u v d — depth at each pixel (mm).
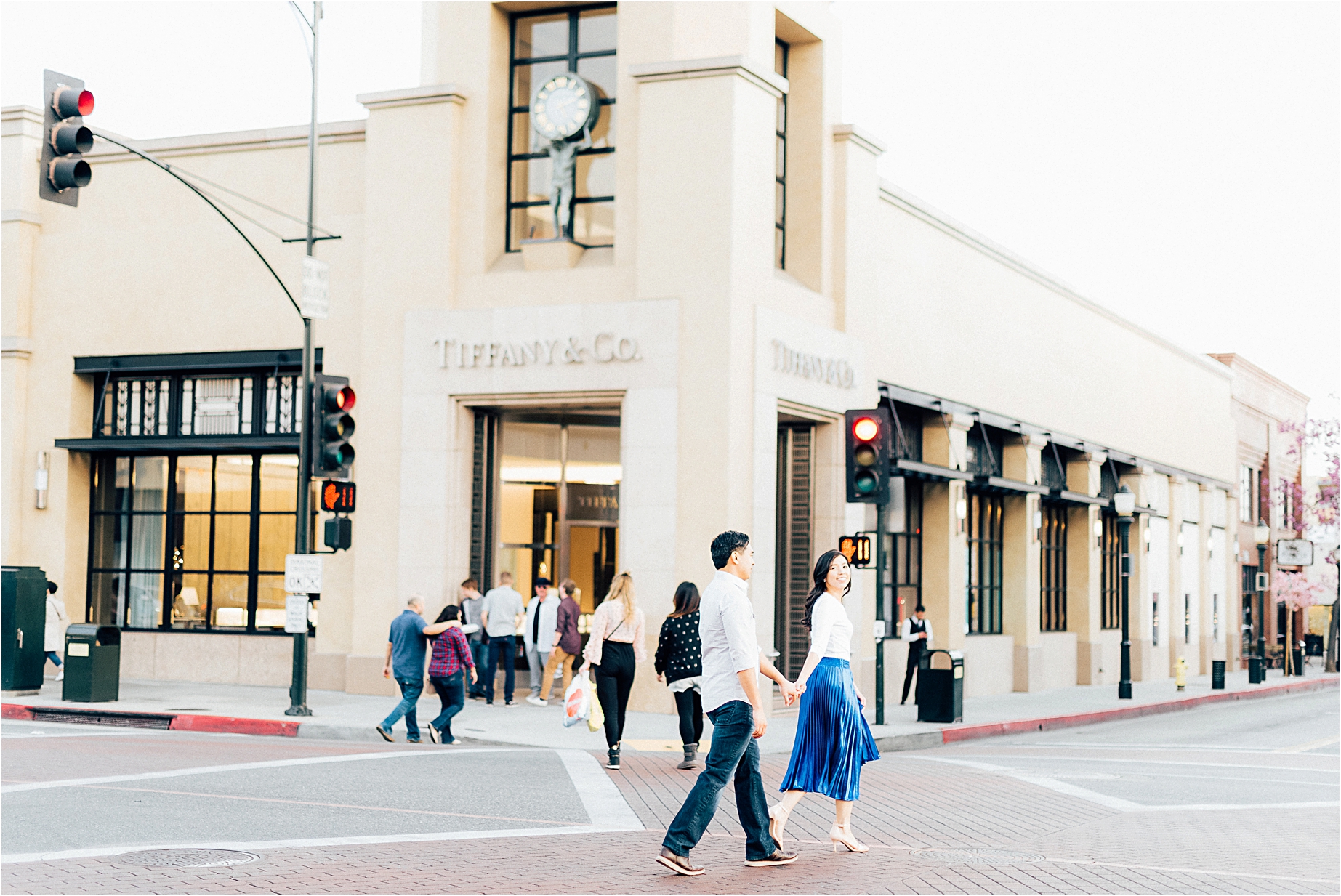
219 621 24141
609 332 21078
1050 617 34094
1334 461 56031
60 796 11258
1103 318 37469
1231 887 8727
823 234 23703
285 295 23547
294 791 12047
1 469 24641
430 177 22391
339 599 22891
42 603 21172
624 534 20812
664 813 11422
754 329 21078
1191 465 44844
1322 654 61094
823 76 23984
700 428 20547
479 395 21797
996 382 30609
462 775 13430
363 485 22422
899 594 26766
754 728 8703
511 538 22844
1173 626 42156
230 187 23984
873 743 9758
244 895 7801
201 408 24375
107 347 24578
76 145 12688
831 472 23547
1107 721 25422
